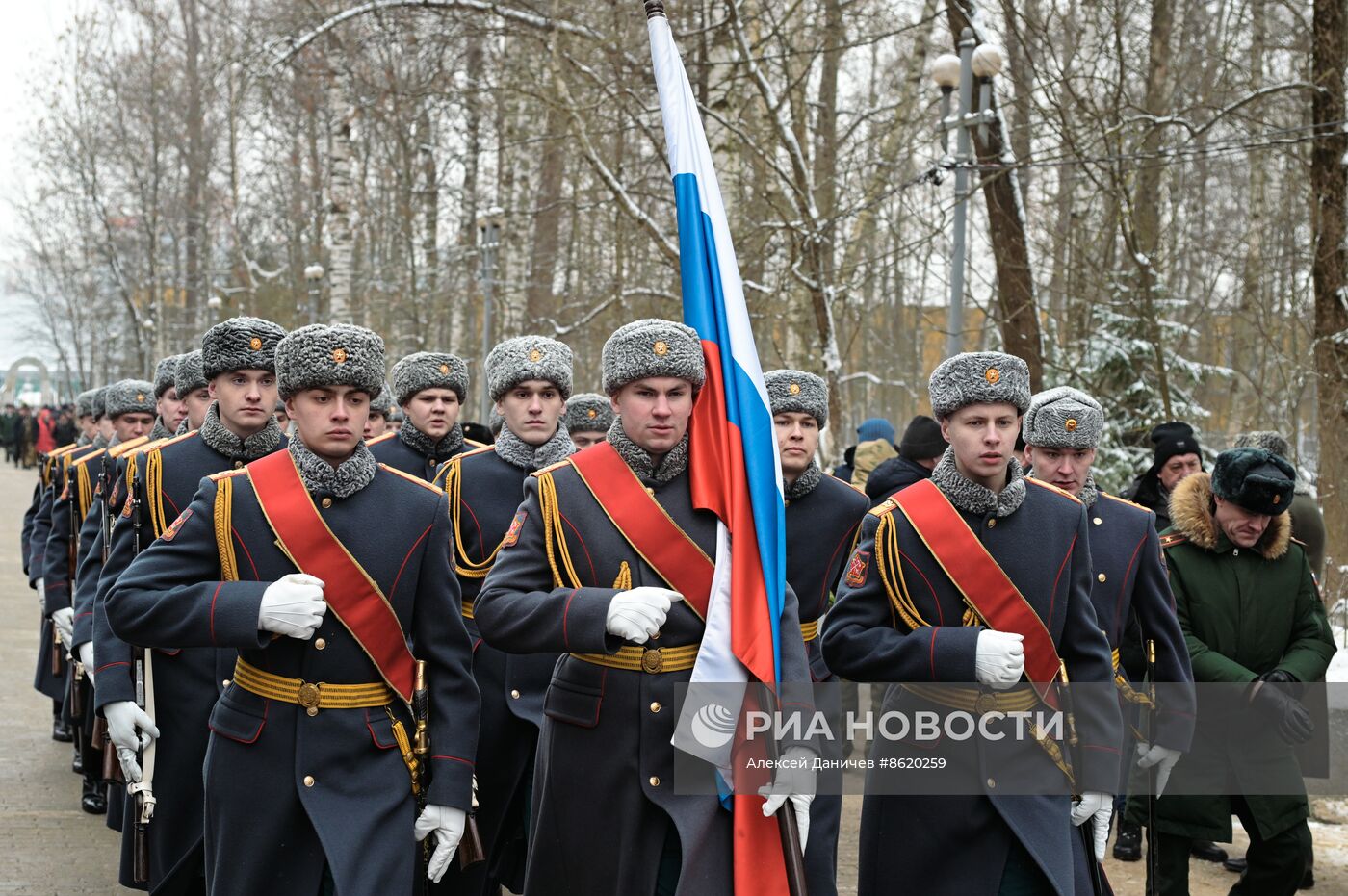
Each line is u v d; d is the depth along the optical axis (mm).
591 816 4254
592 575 4285
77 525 8172
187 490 5492
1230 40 17047
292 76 26641
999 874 4543
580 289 28109
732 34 15547
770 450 4484
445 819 4223
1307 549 7691
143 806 4906
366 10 18109
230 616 3986
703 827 4078
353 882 3982
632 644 4211
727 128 15469
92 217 45594
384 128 27812
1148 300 14086
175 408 7500
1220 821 6000
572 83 17219
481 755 5938
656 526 4273
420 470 6984
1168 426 7562
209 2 34875
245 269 38031
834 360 15633
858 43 15836
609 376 4312
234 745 4207
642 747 4203
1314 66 13734
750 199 17188
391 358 30516
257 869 4148
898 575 4672
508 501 6336
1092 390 14859
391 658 4262
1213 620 6133
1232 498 6047
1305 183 19531
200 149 37750
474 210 26062
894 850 4699
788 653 4297
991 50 12320
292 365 4211
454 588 4398
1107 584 5391
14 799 8219
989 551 4633
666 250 16094
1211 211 29172
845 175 17797
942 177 13328
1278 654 6172
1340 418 13461
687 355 4266
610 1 16516
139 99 38750
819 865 5195
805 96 18172
